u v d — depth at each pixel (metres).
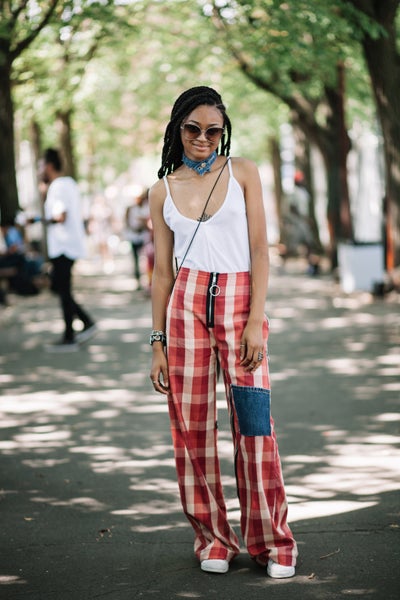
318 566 4.36
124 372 9.79
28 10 14.80
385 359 10.09
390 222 15.82
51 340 12.28
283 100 20.20
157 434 7.08
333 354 10.55
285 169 36.69
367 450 6.39
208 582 4.21
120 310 15.95
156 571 4.36
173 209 4.23
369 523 4.91
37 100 20.80
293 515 5.07
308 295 17.64
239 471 4.29
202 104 4.17
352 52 16.27
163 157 4.34
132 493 5.61
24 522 5.11
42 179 11.23
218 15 14.67
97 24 15.80
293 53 15.10
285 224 23.50
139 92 28.53
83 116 28.95
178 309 4.25
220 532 4.39
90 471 6.11
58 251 11.27
